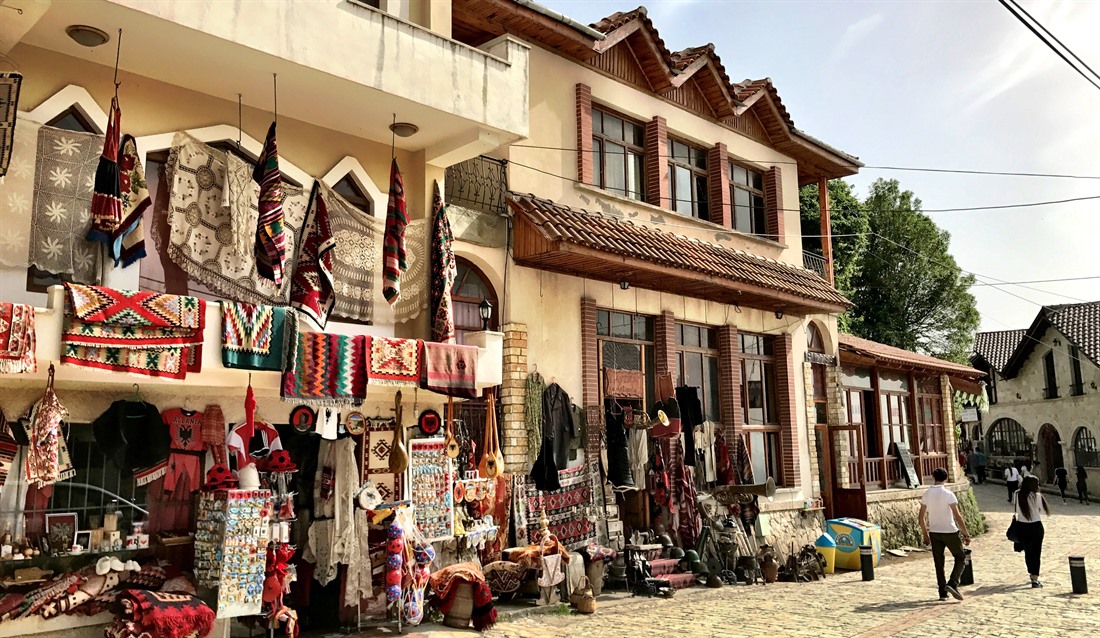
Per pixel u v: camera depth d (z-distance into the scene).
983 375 26.00
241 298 8.83
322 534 9.21
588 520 12.59
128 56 7.95
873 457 21.17
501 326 12.12
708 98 16.83
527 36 13.24
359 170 10.07
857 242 32.53
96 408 8.00
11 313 6.59
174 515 8.36
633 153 15.38
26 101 7.58
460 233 11.57
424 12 10.34
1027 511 13.17
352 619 9.35
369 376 8.75
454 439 10.34
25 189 7.41
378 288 9.98
